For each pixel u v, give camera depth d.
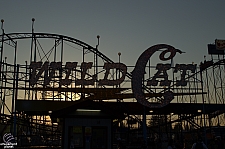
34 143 36.19
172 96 31.39
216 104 35.62
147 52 32.50
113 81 32.94
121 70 33.44
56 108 32.50
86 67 33.22
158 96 34.41
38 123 38.28
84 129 23.30
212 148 31.70
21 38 39.25
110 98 35.09
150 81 32.97
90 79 33.12
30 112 36.44
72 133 23.14
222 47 43.94
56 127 40.41
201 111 37.97
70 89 33.97
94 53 40.53
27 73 36.28
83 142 23.06
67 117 23.30
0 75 35.91
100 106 23.53
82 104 23.34
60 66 33.06
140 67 32.09
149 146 32.25
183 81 33.75
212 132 40.12
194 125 38.56
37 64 33.03
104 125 23.52
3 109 37.06
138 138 41.19
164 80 33.09
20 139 34.78
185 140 33.62
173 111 36.47
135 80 31.77
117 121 39.62
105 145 23.19
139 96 31.36
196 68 34.34
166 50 32.66
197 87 35.28
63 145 22.81
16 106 31.78
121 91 34.53
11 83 35.91
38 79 32.66
